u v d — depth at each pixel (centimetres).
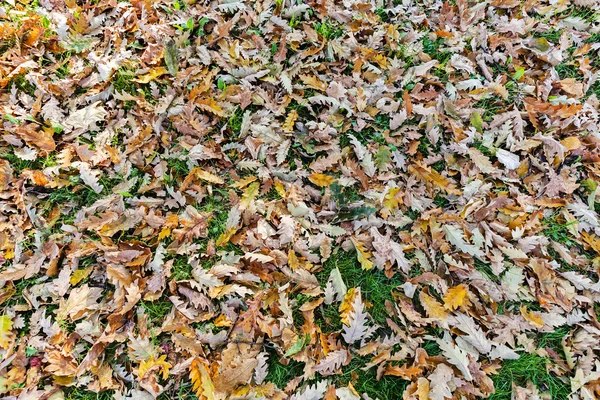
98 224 194
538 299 192
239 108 234
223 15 261
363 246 200
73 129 219
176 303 181
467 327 179
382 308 190
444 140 235
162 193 208
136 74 235
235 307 183
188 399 166
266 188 213
